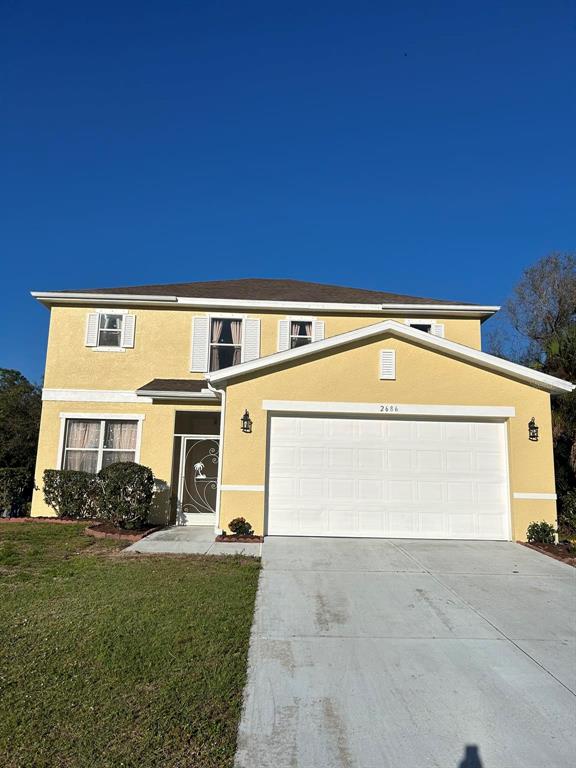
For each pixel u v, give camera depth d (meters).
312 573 8.32
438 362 11.80
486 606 6.96
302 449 11.55
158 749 3.61
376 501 11.38
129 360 15.29
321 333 15.86
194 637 5.45
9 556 9.00
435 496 11.45
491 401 11.70
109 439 14.83
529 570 8.81
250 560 8.98
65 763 3.41
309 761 3.60
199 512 14.29
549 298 30.39
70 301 15.46
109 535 11.15
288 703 4.36
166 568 8.28
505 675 4.98
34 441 21.39
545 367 18.11
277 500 11.35
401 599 7.17
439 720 4.17
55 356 15.23
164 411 14.71
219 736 3.81
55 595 6.73
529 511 11.32
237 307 15.69
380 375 11.73
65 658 4.90
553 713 4.31
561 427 15.20
